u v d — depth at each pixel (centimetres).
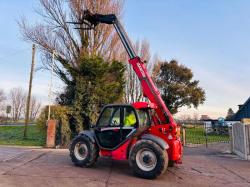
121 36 920
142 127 823
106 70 1688
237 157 1191
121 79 1847
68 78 1798
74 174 770
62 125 1536
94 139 870
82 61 1681
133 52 898
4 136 2123
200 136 2447
